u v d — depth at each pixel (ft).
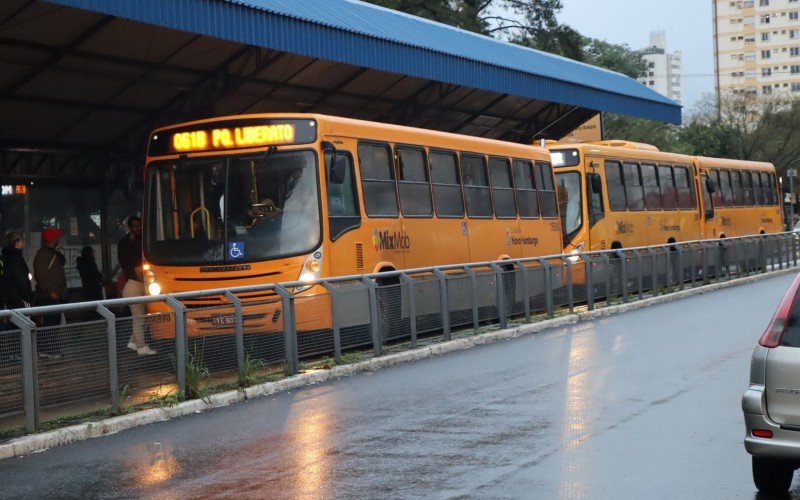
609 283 77.51
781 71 602.44
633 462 27.91
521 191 76.28
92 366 35.94
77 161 74.59
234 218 54.75
